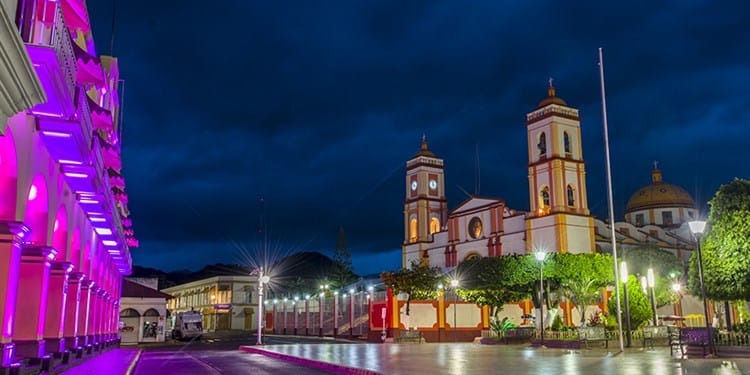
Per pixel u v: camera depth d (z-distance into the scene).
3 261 12.18
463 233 73.56
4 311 12.12
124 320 60.03
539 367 19.75
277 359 28.72
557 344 33.50
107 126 17.58
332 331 71.31
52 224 15.86
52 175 15.17
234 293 99.12
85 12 18.98
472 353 28.92
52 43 10.49
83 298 25.39
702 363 19.83
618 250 64.56
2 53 6.46
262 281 43.94
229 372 21.39
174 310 125.75
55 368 17.97
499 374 17.39
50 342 19.25
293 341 58.47
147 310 61.47
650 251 54.94
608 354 26.08
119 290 47.62
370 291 62.31
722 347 22.47
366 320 64.81
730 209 23.58
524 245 64.81
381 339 51.38
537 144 65.81
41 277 15.58
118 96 34.44
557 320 39.38
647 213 87.38
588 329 31.75
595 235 65.56
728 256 23.38
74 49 14.80
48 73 10.30
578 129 65.69
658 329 32.97
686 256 74.88
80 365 21.89
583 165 64.56
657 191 88.25
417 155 83.12
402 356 26.75
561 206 62.12
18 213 12.31
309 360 24.92
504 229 68.06
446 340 54.09
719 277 23.77
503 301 47.84
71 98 12.41
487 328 55.84
